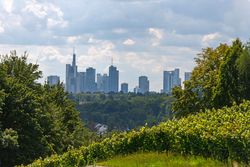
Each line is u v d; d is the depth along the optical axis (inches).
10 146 1611.7
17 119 1760.6
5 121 1763.0
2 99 1697.8
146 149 996.6
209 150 812.0
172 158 832.9
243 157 735.1
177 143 889.5
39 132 1798.7
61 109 2746.1
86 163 1085.1
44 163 1177.4
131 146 1030.4
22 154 1726.1
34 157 1752.0
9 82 1792.6
